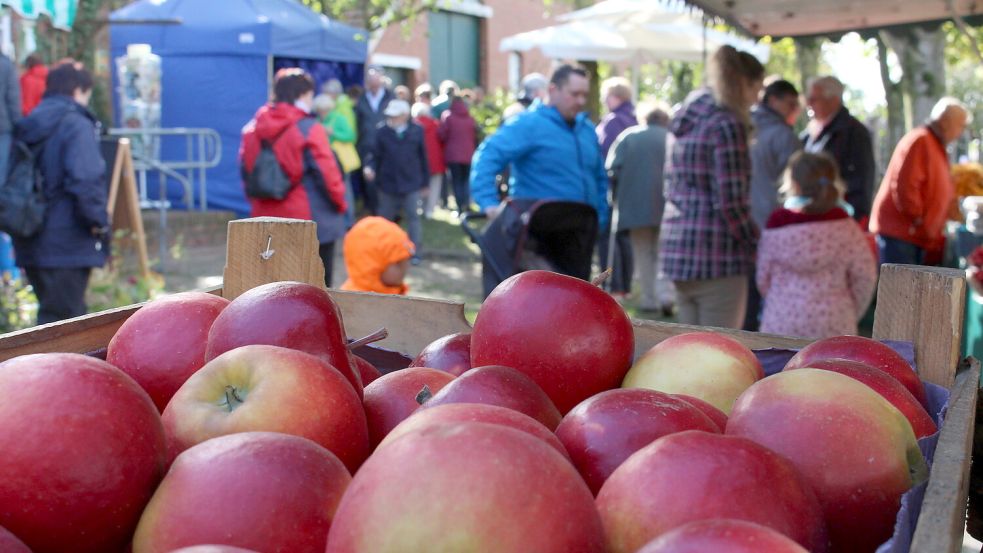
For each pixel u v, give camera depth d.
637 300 8.69
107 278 6.92
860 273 4.18
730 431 1.10
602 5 13.65
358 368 1.51
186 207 12.14
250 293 1.28
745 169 4.40
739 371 1.40
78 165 4.81
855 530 1.00
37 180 4.85
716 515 0.85
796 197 4.26
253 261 1.79
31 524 0.89
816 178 4.19
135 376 1.32
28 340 1.39
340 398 1.10
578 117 5.16
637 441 1.04
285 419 1.05
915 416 1.19
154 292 7.23
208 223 11.41
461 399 1.14
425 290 8.93
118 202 7.11
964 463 0.99
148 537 0.91
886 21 5.48
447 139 14.20
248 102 11.95
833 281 4.18
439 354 1.55
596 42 12.43
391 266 4.47
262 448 0.94
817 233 4.13
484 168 4.85
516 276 1.38
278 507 0.89
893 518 0.99
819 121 6.16
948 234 5.73
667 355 1.43
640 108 7.61
